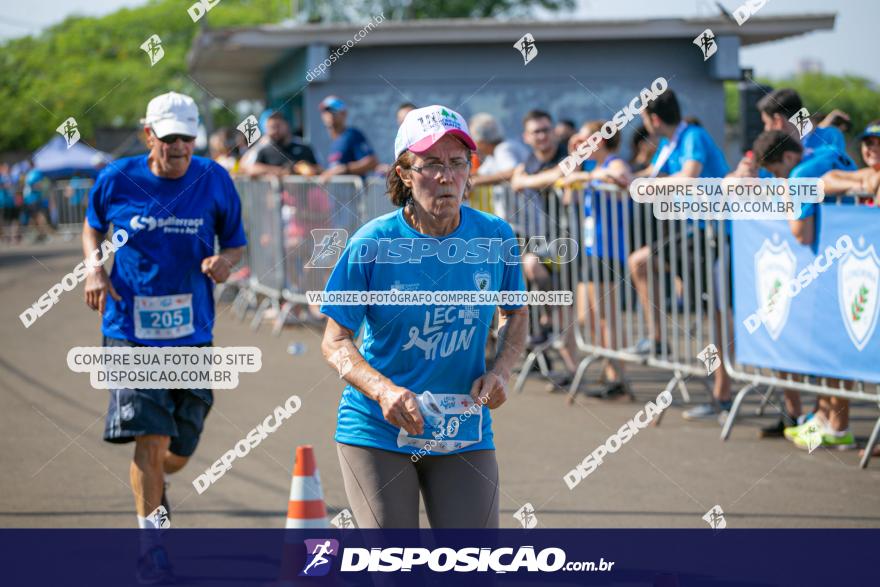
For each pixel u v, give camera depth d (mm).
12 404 13602
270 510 9023
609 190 13031
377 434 5504
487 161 15539
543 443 11328
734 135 28875
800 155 10695
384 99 23938
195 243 7848
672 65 23953
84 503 9297
